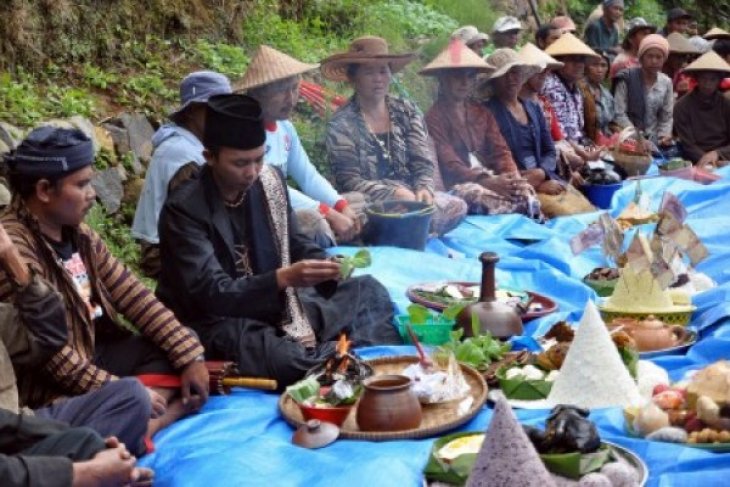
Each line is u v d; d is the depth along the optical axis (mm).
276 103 5711
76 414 3377
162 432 3646
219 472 3225
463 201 6598
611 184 8008
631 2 15070
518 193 7199
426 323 4441
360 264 4027
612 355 3664
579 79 9336
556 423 3096
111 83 6898
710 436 3244
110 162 6250
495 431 2691
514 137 7750
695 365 4102
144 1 7516
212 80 5039
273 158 5750
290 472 3230
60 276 3592
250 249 4266
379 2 10070
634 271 4605
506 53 7812
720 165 9219
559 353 3914
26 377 3547
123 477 2947
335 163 6527
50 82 6613
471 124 7578
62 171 3518
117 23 7262
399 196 6301
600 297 5230
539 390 3746
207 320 4156
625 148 8516
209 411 3805
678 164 8445
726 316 4469
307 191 6094
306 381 3727
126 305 3859
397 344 4598
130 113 6605
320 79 8258
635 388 3672
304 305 4605
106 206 6133
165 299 4188
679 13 12523
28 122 5906
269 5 8891
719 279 5605
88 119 6352
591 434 3072
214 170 4121
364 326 4637
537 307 4867
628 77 9953
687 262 5414
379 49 6520
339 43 9242
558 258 6035
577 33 14328
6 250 3332
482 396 3639
